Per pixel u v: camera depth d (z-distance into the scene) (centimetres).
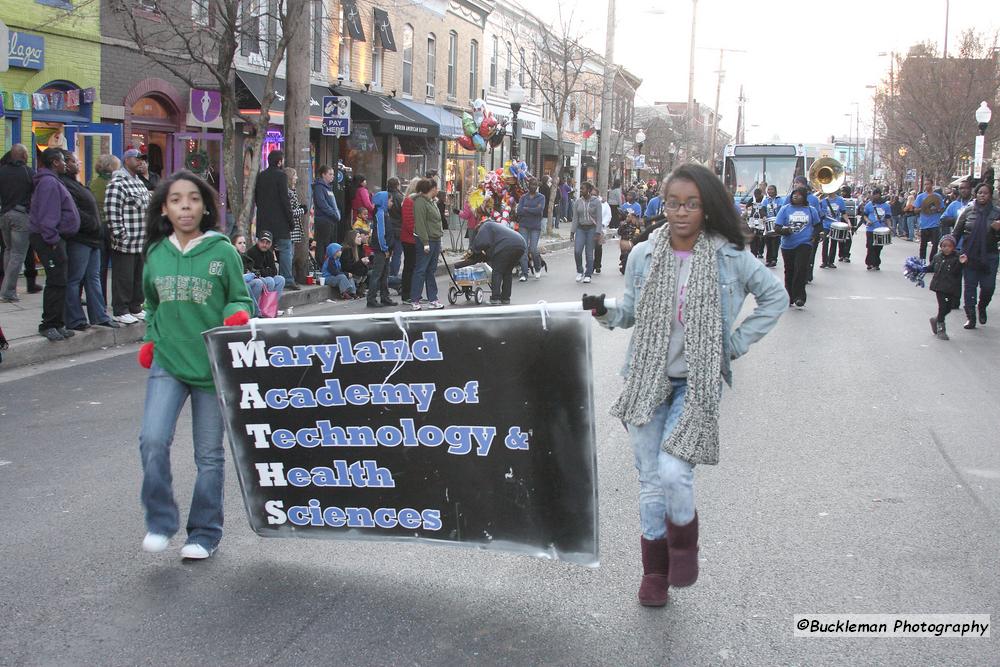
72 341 998
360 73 2622
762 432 730
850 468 638
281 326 437
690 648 383
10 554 475
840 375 951
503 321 411
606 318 421
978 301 1457
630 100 5844
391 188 1470
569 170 4706
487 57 3572
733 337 403
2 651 375
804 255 1431
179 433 712
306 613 410
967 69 3881
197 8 1834
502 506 427
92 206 1013
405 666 365
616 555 481
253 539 500
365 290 1577
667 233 406
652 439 411
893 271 2153
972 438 719
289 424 446
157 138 1822
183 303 454
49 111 1523
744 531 518
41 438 694
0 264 1309
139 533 505
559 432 414
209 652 375
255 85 2012
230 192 1384
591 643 386
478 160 3516
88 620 402
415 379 426
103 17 1623
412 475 436
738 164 2981
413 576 452
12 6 1428
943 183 3900
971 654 381
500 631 395
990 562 478
